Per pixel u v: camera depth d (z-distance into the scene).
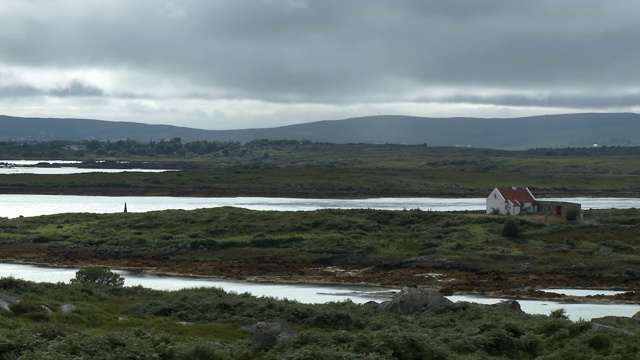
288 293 106.62
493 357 47.19
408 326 60.19
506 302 72.69
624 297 103.69
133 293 77.06
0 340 39.44
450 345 48.84
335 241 147.00
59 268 129.12
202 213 181.50
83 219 181.12
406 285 115.19
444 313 67.06
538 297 104.62
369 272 127.00
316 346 44.53
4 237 158.25
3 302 56.78
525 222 160.25
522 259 132.38
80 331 48.59
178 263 134.88
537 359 45.25
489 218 166.62
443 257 134.88
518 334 53.78
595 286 114.44
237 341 49.78
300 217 172.00
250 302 68.31
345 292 108.19
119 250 144.88
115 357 38.59
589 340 48.56
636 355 45.81
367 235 155.25
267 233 158.88
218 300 68.81
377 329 60.41
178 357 41.25
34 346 40.00
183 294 73.81
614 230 152.75
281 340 47.16
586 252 136.50
